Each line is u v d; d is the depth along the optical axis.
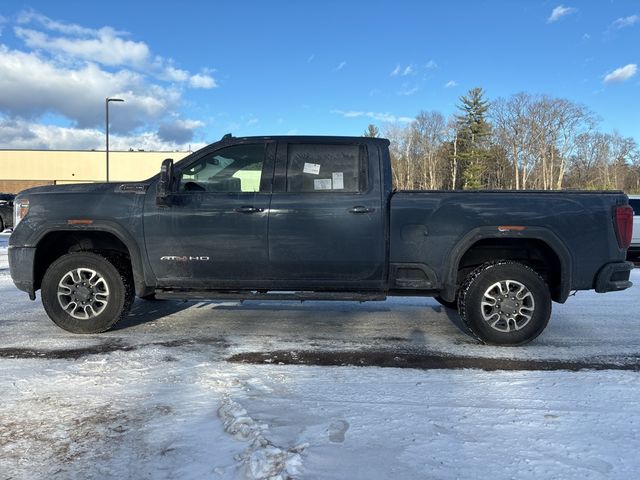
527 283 4.84
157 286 5.17
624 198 4.92
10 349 4.71
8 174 60.69
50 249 5.49
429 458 2.72
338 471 2.58
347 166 5.04
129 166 61.41
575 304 7.09
